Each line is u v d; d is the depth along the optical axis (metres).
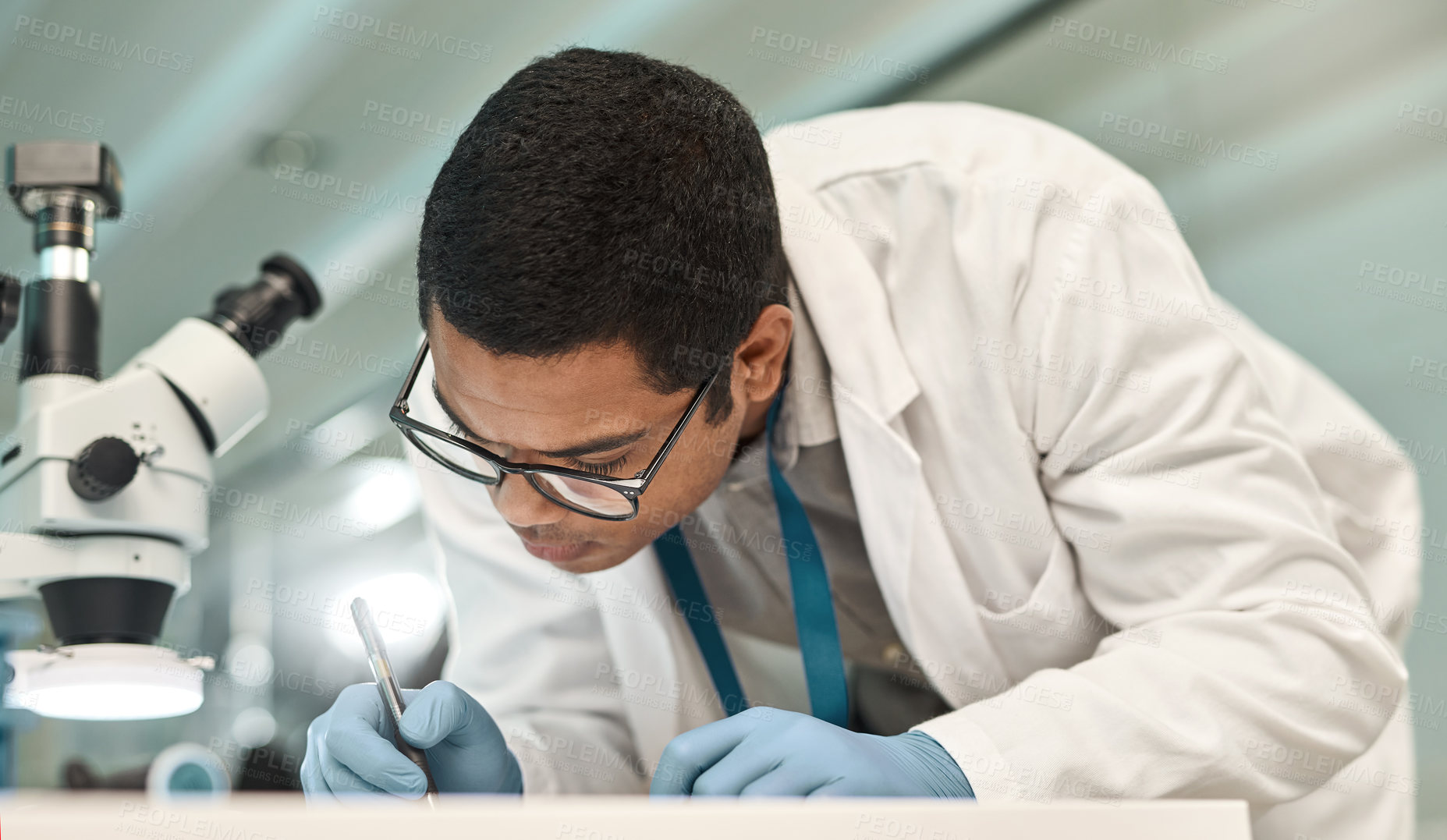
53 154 1.02
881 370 1.08
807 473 1.17
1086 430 1.01
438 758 0.98
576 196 0.75
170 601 1.01
